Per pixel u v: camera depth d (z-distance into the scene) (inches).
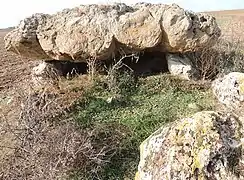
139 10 326.6
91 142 253.9
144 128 268.2
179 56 350.0
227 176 118.8
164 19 319.6
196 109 281.4
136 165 235.6
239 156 122.6
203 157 121.3
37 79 346.3
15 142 273.0
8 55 555.8
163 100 304.7
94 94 311.6
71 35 323.0
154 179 127.9
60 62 361.7
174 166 124.1
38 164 224.1
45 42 332.2
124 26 319.3
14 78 418.0
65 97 304.0
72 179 229.6
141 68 351.6
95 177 230.5
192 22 322.7
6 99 351.6
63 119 279.6
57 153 229.8
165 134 134.8
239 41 431.2
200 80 333.7
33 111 260.8
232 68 356.2
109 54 327.6
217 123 129.3
